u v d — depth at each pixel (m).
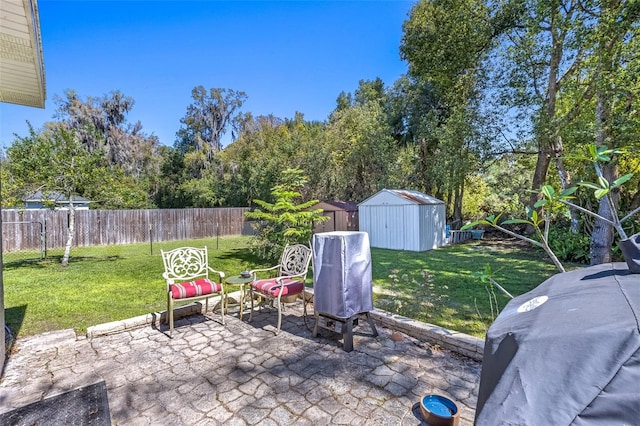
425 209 10.06
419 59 12.48
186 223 14.75
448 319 3.72
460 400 2.24
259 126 22.53
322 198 16.70
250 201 17.91
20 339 3.28
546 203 2.24
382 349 3.04
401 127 18.02
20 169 7.05
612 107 6.11
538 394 0.83
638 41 5.80
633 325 0.83
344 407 2.18
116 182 8.61
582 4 6.90
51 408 2.18
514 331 1.03
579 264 7.17
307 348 3.09
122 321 3.55
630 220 7.34
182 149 24.36
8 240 10.50
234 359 2.87
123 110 22.62
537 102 8.84
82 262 8.03
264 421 2.04
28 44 2.60
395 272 5.96
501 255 8.48
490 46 10.04
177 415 2.11
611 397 0.75
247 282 3.83
